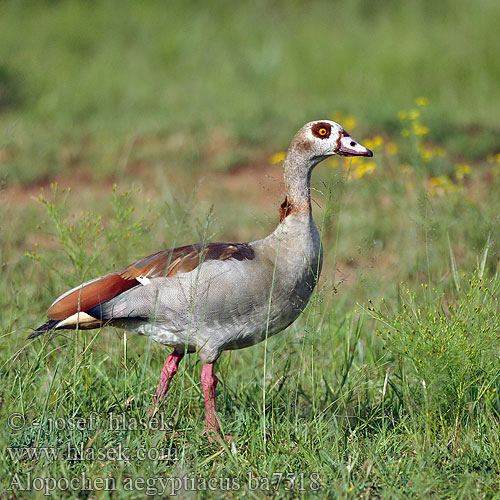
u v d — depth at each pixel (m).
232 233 16.50
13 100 24.81
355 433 8.77
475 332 8.59
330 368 10.42
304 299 9.30
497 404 8.96
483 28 29.98
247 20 33.34
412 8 33.25
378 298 12.15
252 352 11.16
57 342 10.28
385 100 24.00
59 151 21.11
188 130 22.08
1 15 32.06
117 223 11.37
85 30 31.17
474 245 12.22
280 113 23.08
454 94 25.28
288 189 9.44
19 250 14.77
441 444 8.44
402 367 9.32
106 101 24.98
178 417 8.92
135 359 9.77
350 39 30.66
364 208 16.52
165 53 29.48
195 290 8.55
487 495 7.52
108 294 8.88
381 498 7.55
